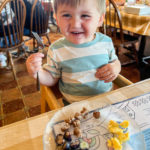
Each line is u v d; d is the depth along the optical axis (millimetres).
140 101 500
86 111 450
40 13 2059
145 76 1828
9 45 1715
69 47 718
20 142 384
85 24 548
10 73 1954
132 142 372
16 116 1328
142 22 1490
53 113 466
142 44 2010
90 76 738
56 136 384
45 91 754
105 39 763
